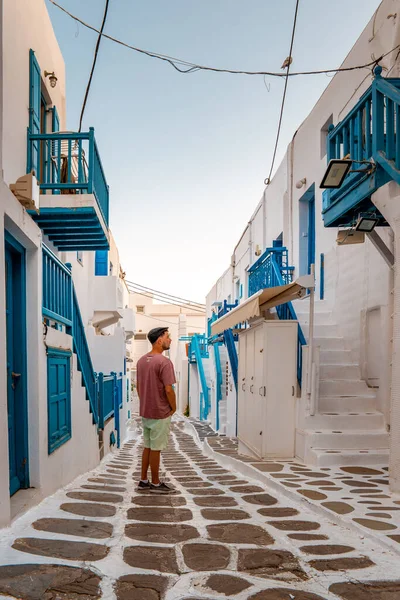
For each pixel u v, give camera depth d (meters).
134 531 3.18
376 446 6.37
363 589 2.33
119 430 12.99
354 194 5.23
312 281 6.36
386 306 6.72
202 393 22.34
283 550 2.88
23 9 7.00
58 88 9.50
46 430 4.39
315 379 6.54
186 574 2.45
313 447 6.33
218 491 4.95
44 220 7.07
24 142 6.96
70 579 2.29
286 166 11.61
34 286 4.29
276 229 12.62
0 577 2.26
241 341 8.91
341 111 8.42
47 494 4.30
